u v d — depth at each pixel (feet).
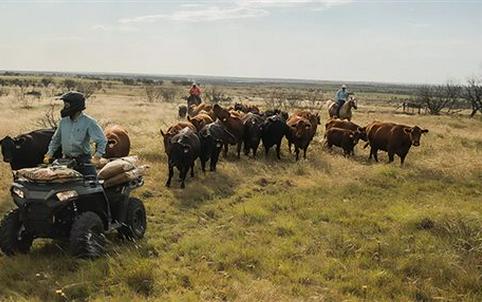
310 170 45.68
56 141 23.43
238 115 52.49
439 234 27.17
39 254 22.54
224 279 20.40
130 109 111.14
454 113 153.28
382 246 24.62
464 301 19.01
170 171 37.04
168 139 40.14
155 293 19.01
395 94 483.51
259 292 19.20
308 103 156.97
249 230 27.94
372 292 19.76
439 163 50.34
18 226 22.20
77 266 20.97
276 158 51.47
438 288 20.25
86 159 22.98
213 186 38.09
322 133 69.92
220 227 28.48
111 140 37.27
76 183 21.48
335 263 22.49
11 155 33.22
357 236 26.68
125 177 23.84
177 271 21.20
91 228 21.61
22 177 21.26
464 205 34.81
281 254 23.56
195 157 38.14
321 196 37.09
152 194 34.88
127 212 24.84
